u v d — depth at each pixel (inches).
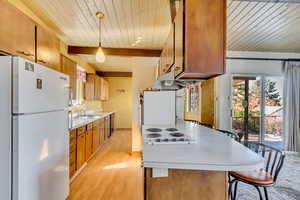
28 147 56.7
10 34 62.7
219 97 169.5
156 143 60.1
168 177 50.1
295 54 175.9
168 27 114.1
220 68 57.2
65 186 84.1
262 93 174.9
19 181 53.1
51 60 93.4
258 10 98.4
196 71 56.8
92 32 122.5
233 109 172.9
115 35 127.6
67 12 96.0
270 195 94.2
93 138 157.5
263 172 72.1
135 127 168.7
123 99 312.8
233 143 61.8
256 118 176.1
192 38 56.9
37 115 61.3
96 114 220.4
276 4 92.0
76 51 150.6
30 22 74.3
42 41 84.0
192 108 217.6
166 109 101.3
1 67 52.6
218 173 51.3
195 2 57.2
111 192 97.5
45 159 66.1
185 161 43.3
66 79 85.3
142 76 172.6
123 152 173.8
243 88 175.6
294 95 168.6
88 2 86.4
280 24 115.4
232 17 106.1
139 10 93.4
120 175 119.8
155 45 147.9
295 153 166.7
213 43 57.3
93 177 116.6
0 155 52.4
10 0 80.1
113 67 252.2
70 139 106.2
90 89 208.5
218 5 57.8
